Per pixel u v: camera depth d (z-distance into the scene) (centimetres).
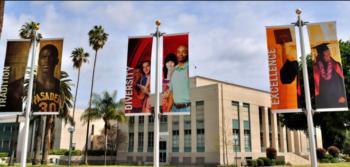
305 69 1889
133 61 2102
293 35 1925
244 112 5081
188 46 2064
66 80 4647
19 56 2111
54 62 2147
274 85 1892
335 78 1816
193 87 5119
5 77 2080
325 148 5428
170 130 5322
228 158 4572
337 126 3866
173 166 4678
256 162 4500
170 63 2062
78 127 6956
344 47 3684
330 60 1842
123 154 6062
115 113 5372
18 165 4241
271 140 5466
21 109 2039
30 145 6556
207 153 4681
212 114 4744
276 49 1928
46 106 2084
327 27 1889
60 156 5841
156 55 2112
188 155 4938
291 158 5094
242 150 4838
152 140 5575
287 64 1895
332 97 1797
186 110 1983
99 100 5400
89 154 6097
